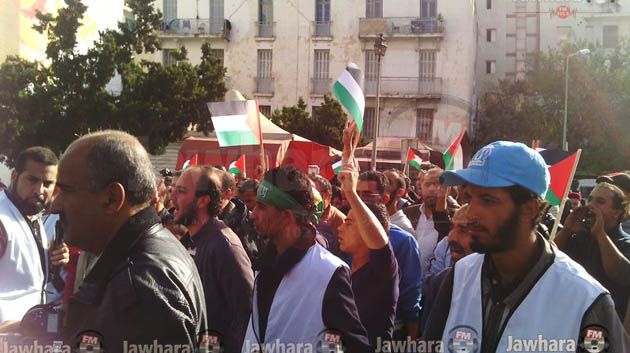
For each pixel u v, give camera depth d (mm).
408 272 3678
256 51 10969
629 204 4582
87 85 14500
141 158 1987
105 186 1914
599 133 13883
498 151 2090
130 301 1782
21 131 14039
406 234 3787
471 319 2170
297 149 6914
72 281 2889
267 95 10992
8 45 14711
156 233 1970
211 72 12188
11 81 13836
